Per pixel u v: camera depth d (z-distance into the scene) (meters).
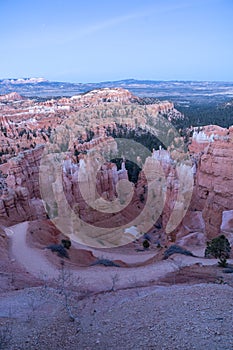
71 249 39.72
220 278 23.73
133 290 22.27
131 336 14.12
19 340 14.88
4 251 33.81
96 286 25.12
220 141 51.28
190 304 16.67
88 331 15.63
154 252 45.22
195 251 40.00
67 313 18.34
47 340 14.94
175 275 26.56
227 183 48.38
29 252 34.22
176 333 13.43
